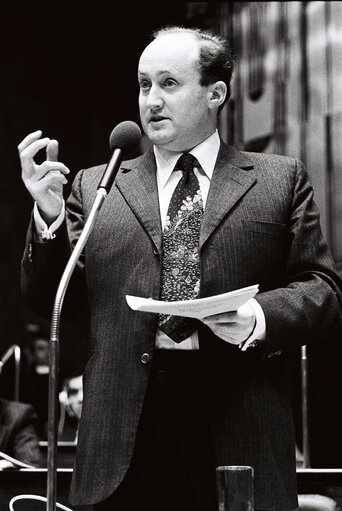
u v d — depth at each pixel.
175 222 4.12
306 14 11.60
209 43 4.26
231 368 3.94
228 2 13.11
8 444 8.27
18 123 17.62
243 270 4.02
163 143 4.19
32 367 11.58
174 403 3.89
